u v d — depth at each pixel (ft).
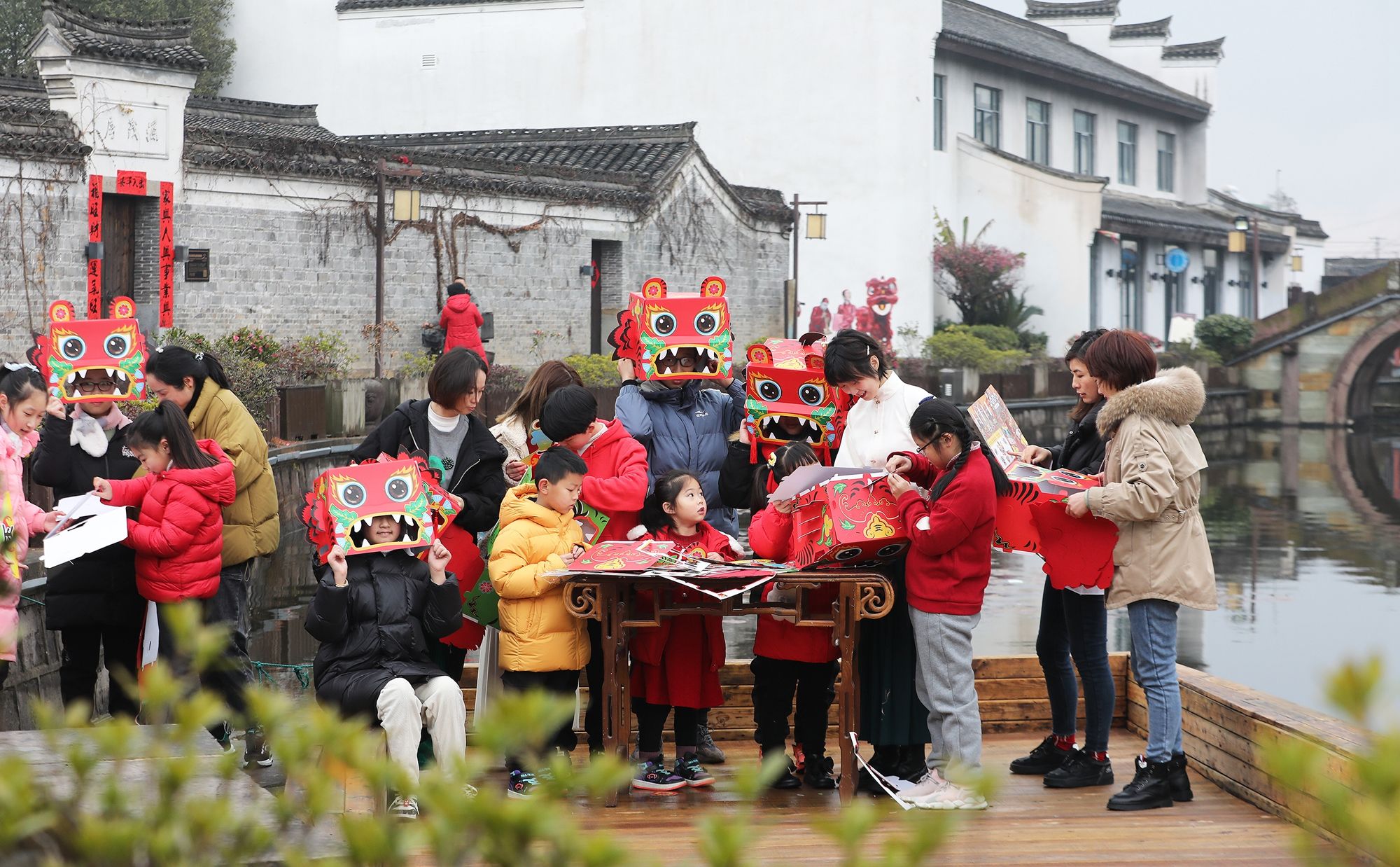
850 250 105.60
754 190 96.27
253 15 114.21
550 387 19.34
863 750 20.07
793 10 105.70
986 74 117.91
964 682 16.62
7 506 16.03
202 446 17.78
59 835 6.09
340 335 67.72
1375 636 38.88
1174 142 146.82
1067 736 18.53
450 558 16.49
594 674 18.51
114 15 106.32
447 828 5.11
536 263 77.97
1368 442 105.09
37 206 54.75
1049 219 114.52
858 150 105.09
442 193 72.23
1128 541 16.84
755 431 19.85
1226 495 72.49
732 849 5.05
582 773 5.24
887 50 104.32
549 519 16.96
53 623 18.10
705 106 107.76
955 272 110.01
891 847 5.11
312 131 92.89
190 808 5.87
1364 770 4.26
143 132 58.13
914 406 18.04
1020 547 17.39
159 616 17.67
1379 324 115.75
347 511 15.98
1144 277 132.57
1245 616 42.06
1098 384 17.43
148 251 59.21
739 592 16.42
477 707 18.52
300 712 5.95
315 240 66.28
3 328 53.78
